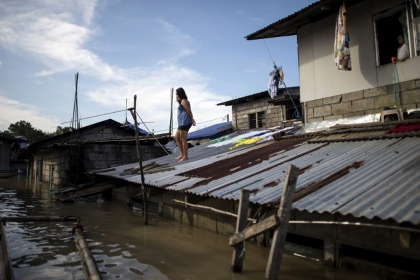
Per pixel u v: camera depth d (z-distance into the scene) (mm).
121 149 17469
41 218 7109
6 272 4555
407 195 3867
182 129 11195
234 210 6395
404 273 3869
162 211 9500
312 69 10250
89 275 4562
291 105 18984
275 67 11789
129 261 5422
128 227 8094
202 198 7398
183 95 10750
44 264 5371
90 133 21844
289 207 3744
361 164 5410
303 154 7160
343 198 4254
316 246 5121
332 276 4402
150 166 11766
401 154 5379
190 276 4680
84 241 6273
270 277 3590
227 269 4891
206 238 6719
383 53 8680
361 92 8922
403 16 8070
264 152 8820
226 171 7734
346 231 4480
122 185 13508
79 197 13500
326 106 9805
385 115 7785
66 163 18234
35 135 61781
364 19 8844
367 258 4426
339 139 7410
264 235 5828
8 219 6762
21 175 36219
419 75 7742
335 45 8883
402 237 3754
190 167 9867
